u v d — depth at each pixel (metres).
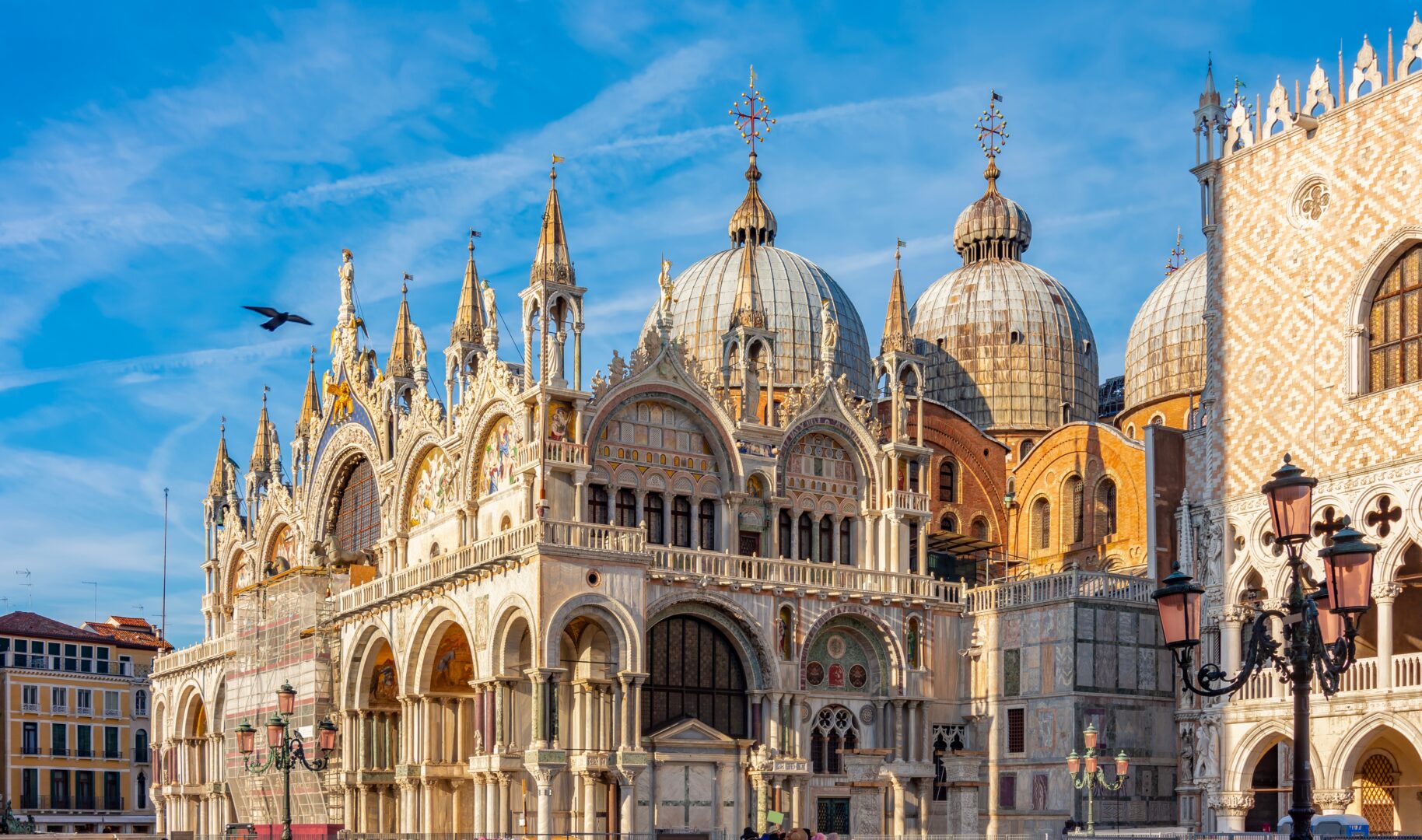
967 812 68.12
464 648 69.12
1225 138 61.59
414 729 68.00
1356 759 53.84
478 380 69.06
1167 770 66.25
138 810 120.88
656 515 67.62
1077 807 63.16
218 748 90.81
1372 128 55.50
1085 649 65.06
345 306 85.62
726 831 64.31
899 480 72.94
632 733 60.59
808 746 66.62
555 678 59.00
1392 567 53.38
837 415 72.81
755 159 101.19
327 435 86.06
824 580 68.31
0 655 115.62
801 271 97.38
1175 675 65.06
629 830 59.81
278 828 64.69
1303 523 25.73
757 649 66.00
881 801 67.56
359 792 71.94
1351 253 55.91
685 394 68.50
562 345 64.62
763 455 70.38
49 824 114.31
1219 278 61.00
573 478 64.12
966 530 89.00
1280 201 58.81
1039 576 69.00
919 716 69.50
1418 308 54.03
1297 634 25.72
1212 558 59.91
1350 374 55.44
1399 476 53.38
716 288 95.94
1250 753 57.31
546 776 58.19
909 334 75.31
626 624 60.78
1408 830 55.97
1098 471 84.31
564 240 65.56
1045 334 99.81
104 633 128.50
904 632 69.69
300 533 88.38
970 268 104.19
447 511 72.00
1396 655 53.38
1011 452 94.50
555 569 59.34
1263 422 58.53
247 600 84.38
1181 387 93.06
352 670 73.31
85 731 118.56
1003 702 68.31
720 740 64.50
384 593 70.75
